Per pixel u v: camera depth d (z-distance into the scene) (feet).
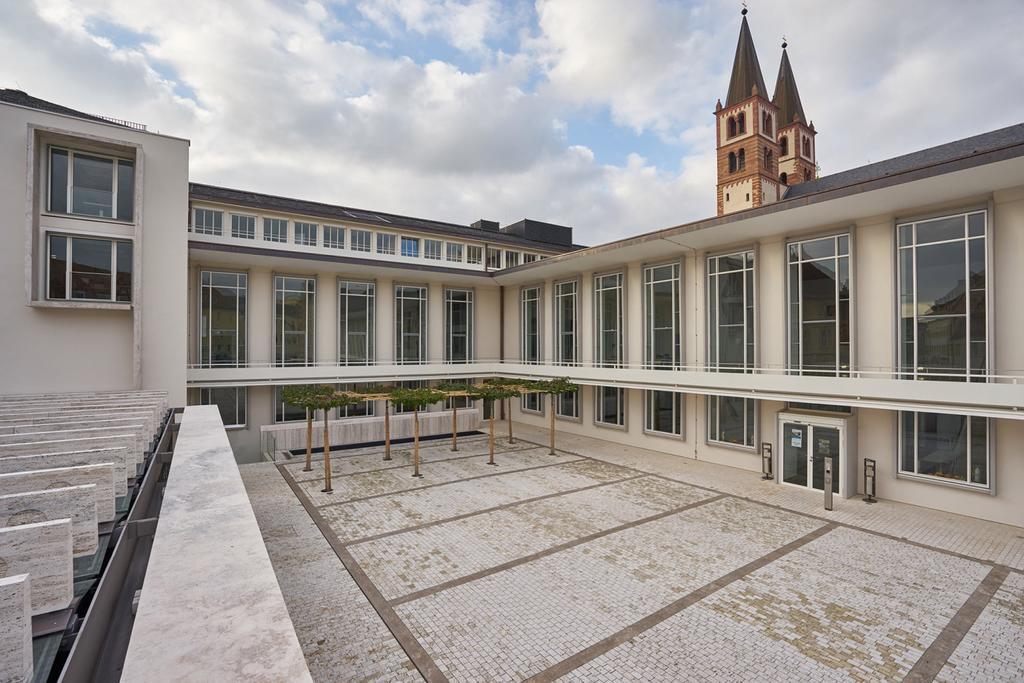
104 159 47.34
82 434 19.80
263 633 7.74
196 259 61.52
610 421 69.05
